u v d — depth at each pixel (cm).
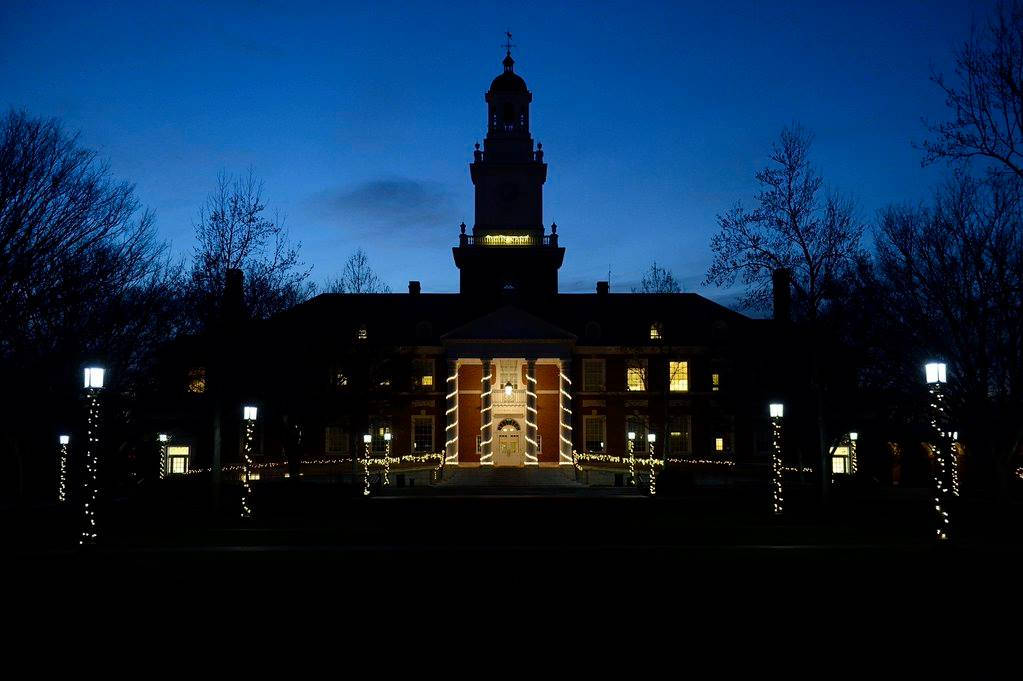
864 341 3809
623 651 1253
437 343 7988
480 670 1159
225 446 6919
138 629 1384
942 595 1658
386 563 2095
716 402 6725
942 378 2497
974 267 3356
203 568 2014
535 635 1344
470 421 7919
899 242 3550
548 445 7862
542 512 3628
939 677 1130
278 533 2794
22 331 3005
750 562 2089
